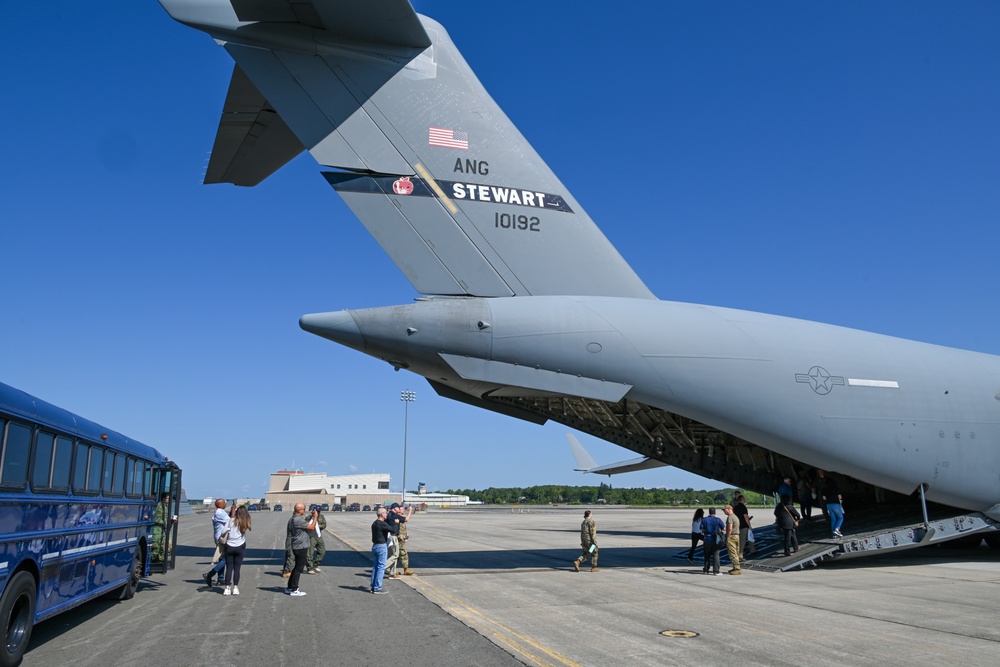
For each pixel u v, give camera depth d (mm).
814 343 12562
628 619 7918
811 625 7582
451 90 11250
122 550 9102
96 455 7918
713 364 11617
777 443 12117
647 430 15008
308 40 10180
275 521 43562
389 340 10734
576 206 12000
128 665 5973
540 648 6500
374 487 110000
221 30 9836
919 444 12773
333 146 10391
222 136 10195
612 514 58375
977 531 13430
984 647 6551
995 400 13539
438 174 11023
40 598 6359
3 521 5543
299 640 6902
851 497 16375
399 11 9805
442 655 6250
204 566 14211
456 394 13023
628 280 12219
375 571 9961
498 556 16047
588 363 11125
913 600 9328
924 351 13805
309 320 10820
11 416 5637
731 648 6488
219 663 6023
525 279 11445
